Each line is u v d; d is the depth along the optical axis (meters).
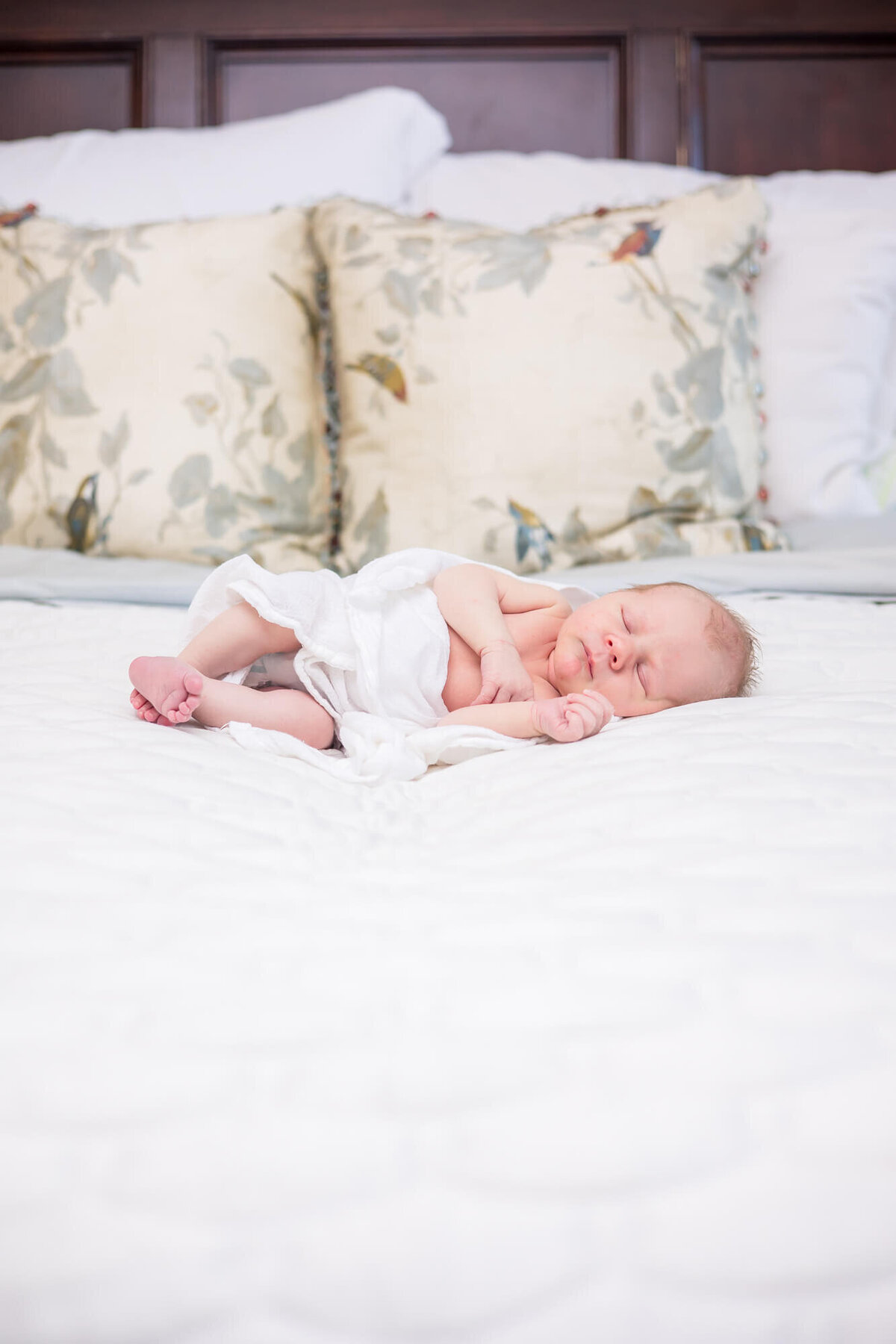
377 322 1.62
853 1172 0.38
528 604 1.08
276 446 1.64
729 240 1.69
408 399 1.60
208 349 1.62
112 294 1.62
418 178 2.12
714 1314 0.35
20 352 1.60
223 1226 0.36
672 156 2.31
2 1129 0.38
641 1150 0.38
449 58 2.30
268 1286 0.35
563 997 0.43
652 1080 0.40
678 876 0.53
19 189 1.92
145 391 1.59
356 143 2.02
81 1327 0.35
